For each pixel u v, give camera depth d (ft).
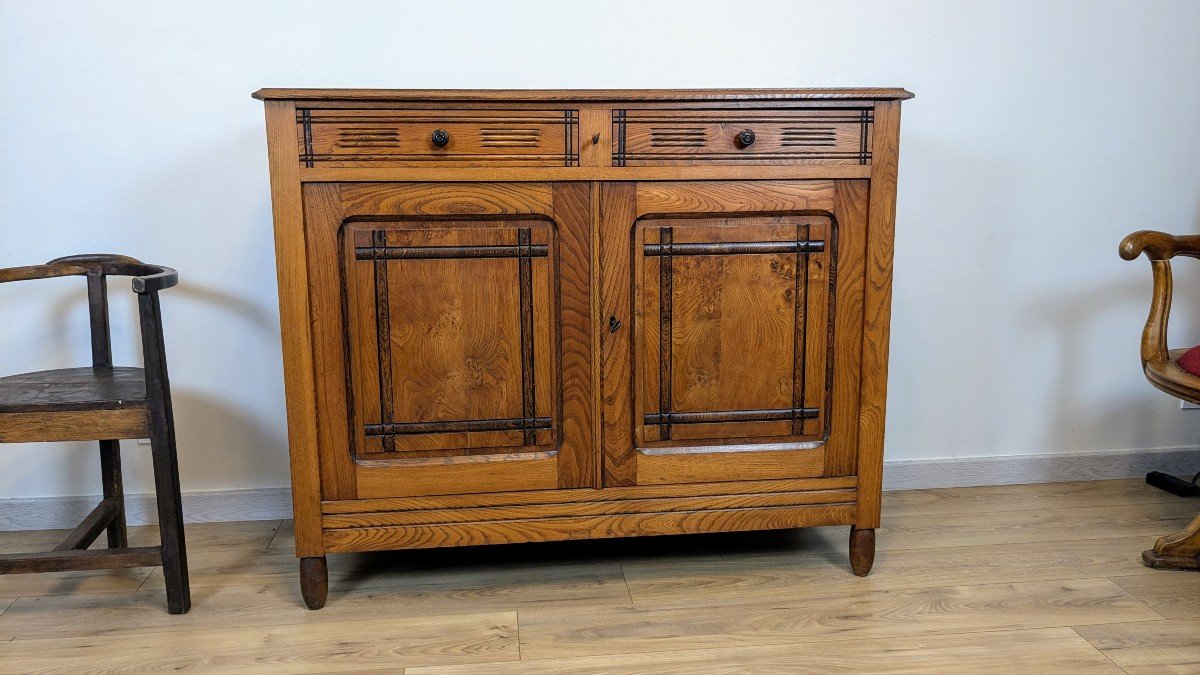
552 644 5.46
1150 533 7.04
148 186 6.93
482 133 5.50
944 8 7.40
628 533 6.09
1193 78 7.78
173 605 5.85
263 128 6.97
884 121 5.76
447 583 6.30
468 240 5.65
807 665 5.21
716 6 7.21
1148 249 6.46
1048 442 8.24
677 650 5.38
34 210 6.84
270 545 6.97
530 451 5.98
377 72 7.00
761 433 6.13
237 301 7.18
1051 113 7.66
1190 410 8.26
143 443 7.31
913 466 8.05
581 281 5.78
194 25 6.76
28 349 7.04
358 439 5.81
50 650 5.41
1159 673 5.09
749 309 5.95
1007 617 5.74
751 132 5.64
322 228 5.51
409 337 5.73
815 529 7.23
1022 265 7.87
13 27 6.58
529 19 7.07
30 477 7.27
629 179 5.65
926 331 7.87
